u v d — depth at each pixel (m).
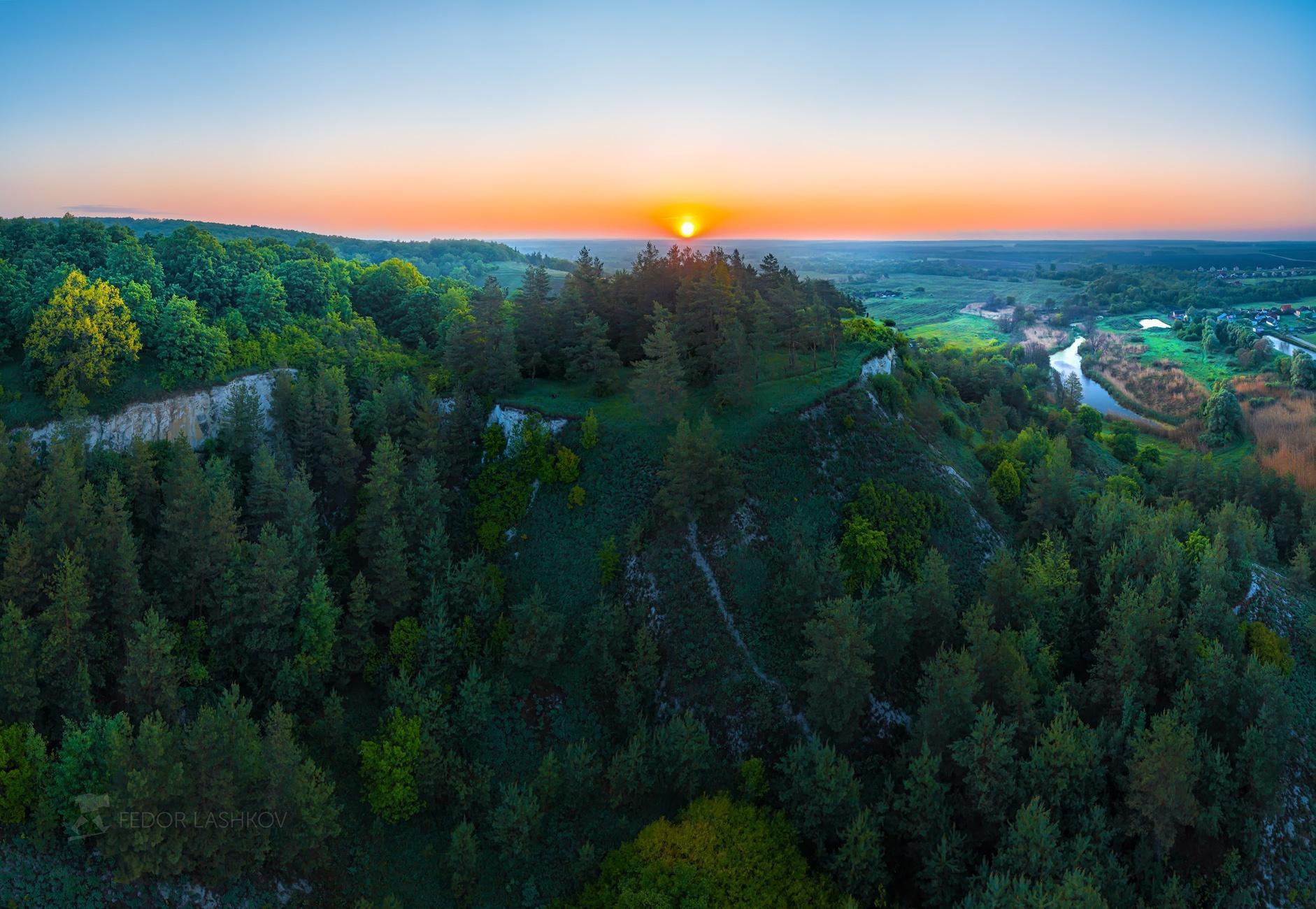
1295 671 73.31
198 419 89.44
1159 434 185.62
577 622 75.94
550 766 63.03
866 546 76.69
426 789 62.03
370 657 71.00
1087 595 80.00
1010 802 57.09
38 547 61.84
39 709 56.84
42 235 104.69
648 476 83.62
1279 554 103.94
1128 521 86.75
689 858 56.41
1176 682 66.75
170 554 67.62
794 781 59.91
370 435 89.19
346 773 64.50
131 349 85.38
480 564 78.38
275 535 66.94
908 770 59.78
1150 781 54.34
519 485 86.88
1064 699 61.28
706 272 102.69
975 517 89.06
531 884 59.69
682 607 74.81
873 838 54.91
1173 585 73.38
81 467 69.81
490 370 96.25
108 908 48.28
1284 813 61.25
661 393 85.50
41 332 82.00
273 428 92.12
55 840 49.19
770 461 85.06
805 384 96.75
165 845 48.12
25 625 55.97
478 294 101.81
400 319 122.62
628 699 67.75
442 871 60.34
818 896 54.31
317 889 56.56
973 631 62.78
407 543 73.25
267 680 66.88
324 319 111.94
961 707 59.50
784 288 105.06
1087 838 52.44
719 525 78.81
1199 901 56.28
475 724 66.56
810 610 70.19
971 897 49.72
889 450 91.75
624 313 111.12
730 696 69.69
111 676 63.09
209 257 107.12
